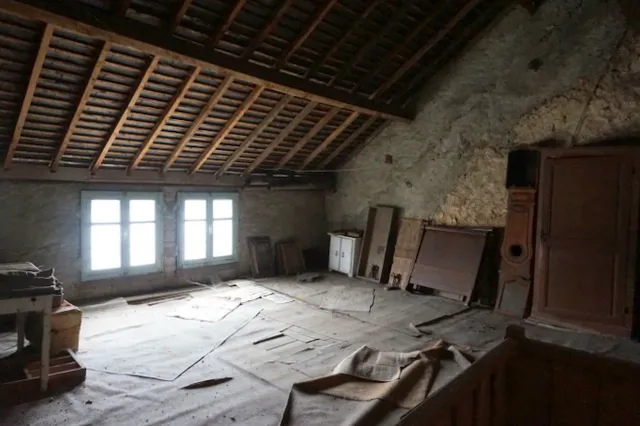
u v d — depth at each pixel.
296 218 8.17
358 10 4.92
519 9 5.90
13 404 3.09
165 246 6.42
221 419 3.00
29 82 3.96
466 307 5.87
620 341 4.60
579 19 5.40
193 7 4.01
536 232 5.46
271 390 3.42
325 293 6.50
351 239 7.61
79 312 3.93
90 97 4.48
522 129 5.88
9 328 4.55
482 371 2.05
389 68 6.12
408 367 3.67
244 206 7.37
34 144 4.87
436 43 6.07
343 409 3.10
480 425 2.09
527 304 5.43
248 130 6.16
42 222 5.28
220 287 6.66
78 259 5.59
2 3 3.13
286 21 4.64
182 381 3.53
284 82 5.16
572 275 5.09
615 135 5.12
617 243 4.80
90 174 5.54
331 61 5.55
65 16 3.40
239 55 4.84
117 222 5.89
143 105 4.89
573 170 5.16
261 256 7.55
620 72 5.08
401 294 6.51
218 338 4.52
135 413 3.04
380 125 7.50
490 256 6.12
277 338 4.59
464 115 6.50
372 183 7.79
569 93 5.47
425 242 6.73
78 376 3.45
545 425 2.30
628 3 4.89
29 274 3.52
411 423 1.52
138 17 3.90
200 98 5.14
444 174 6.75
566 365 2.25
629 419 2.05
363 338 4.63
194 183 6.62
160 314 5.27
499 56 6.11
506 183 5.81
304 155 7.56
